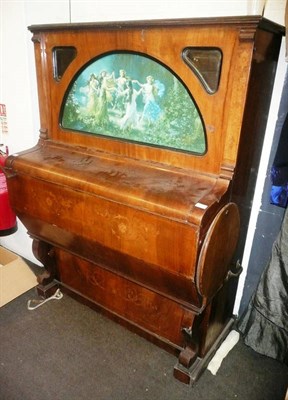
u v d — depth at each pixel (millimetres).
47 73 1467
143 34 1146
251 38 958
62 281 1892
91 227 1302
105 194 1181
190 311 1278
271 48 1126
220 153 1134
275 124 1348
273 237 1531
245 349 1643
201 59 1092
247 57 986
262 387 1438
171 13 1369
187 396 1384
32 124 1783
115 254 1297
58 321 1745
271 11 1215
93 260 1510
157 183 1177
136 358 1547
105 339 1644
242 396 1393
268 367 1545
